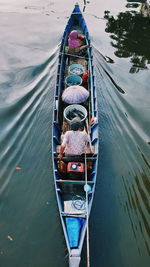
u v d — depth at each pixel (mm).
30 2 22625
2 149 8359
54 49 14195
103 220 6707
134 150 8609
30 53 13820
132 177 7773
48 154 8305
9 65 12680
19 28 16875
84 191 6652
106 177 7754
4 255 5973
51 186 7426
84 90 8734
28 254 6000
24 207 6906
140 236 6391
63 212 5875
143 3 21875
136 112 10109
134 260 5961
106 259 5965
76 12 14961
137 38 16297
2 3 22047
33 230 6434
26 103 10203
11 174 7680
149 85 11828
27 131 9047
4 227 6480
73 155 7051
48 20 18391
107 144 8766
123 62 13531
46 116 9633
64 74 10656
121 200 7160
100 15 19766
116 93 11016
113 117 9773
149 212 6883
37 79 11586
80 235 5477
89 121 8594
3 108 9891
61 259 5922
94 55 13750
